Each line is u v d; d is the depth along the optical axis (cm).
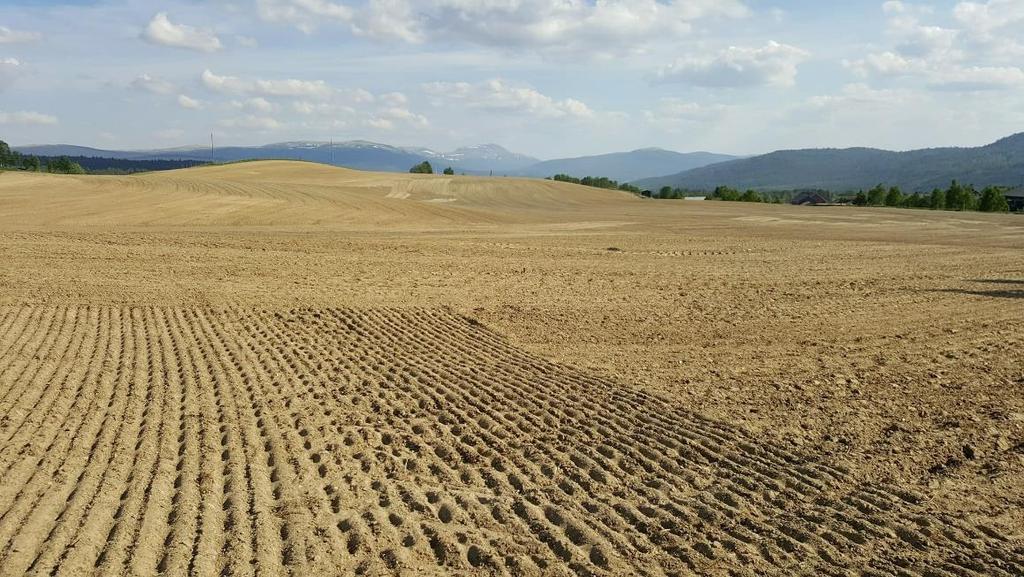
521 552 508
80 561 466
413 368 1020
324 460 662
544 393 914
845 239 3584
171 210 3681
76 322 1255
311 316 1372
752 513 590
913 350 1224
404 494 599
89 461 643
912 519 589
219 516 543
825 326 1416
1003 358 1176
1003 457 739
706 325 1405
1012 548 548
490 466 675
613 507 592
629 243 3133
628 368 1063
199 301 1477
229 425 752
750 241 3369
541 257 2512
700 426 807
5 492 568
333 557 489
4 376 900
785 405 898
